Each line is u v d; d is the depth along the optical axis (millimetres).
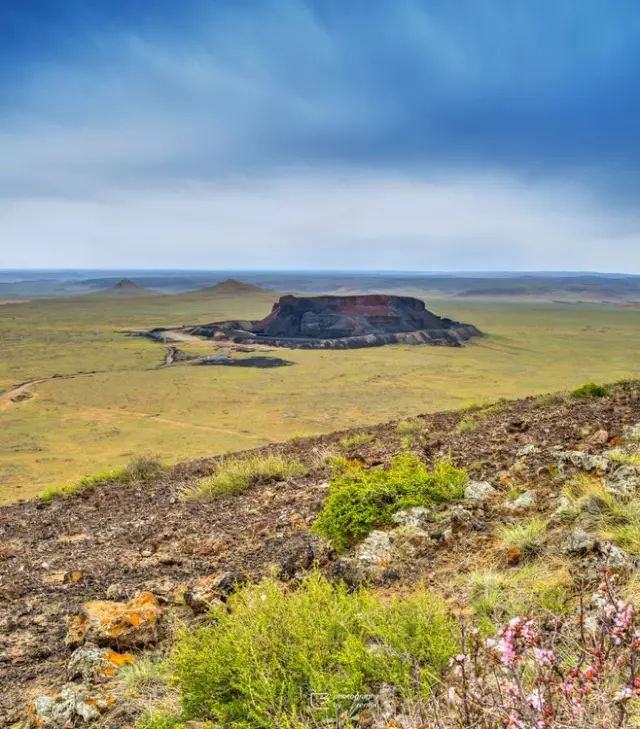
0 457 45562
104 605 5414
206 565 6832
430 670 3229
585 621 3455
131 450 47750
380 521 6602
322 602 4242
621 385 17422
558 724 2006
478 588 4527
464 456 9992
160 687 4129
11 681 4598
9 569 7652
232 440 52375
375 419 62500
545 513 6137
